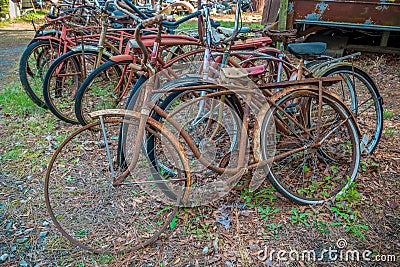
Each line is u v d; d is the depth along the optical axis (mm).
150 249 2061
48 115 3740
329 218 2275
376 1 5238
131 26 4230
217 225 2225
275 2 6258
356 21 5379
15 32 9375
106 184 2604
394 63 5770
